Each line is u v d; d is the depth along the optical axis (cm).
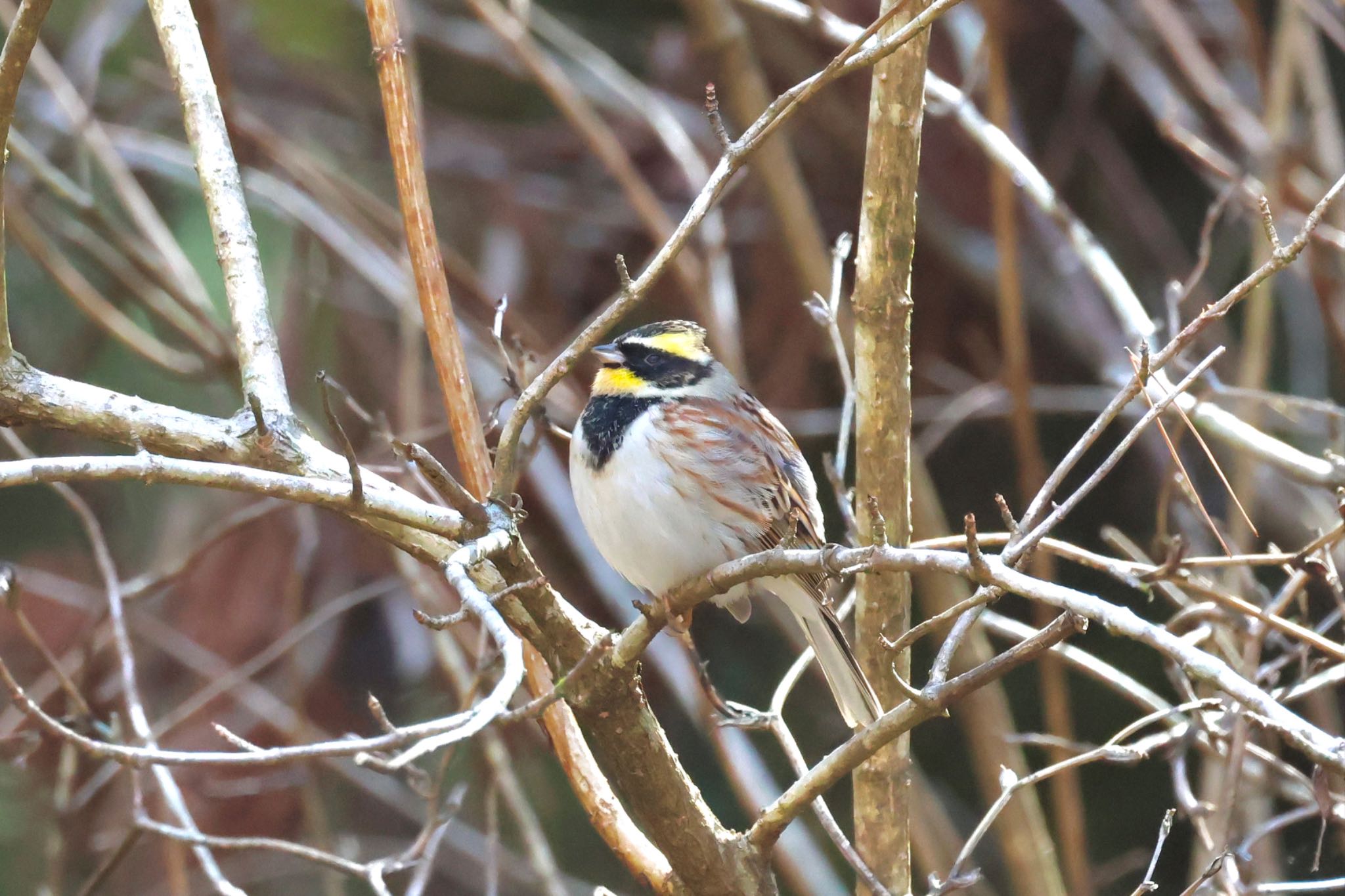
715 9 1141
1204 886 748
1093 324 1338
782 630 1279
